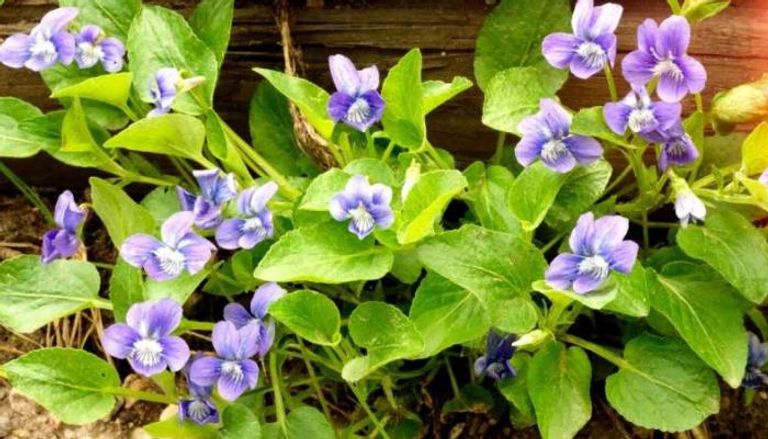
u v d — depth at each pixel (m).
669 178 0.27
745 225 0.26
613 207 0.29
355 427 0.29
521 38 0.29
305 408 0.27
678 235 0.26
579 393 0.26
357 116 0.26
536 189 0.26
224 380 0.24
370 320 0.25
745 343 0.26
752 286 0.26
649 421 0.26
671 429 0.26
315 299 0.25
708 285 0.27
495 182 0.28
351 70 0.26
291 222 0.28
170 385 0.27
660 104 0.24
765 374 0.30
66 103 0.29
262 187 0.25
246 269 0.28
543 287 0.23
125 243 0.25
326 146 0.28
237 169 0.28
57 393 0.26
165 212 0.29
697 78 0.24
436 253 0.25
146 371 0.24
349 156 0.28
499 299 0.24
